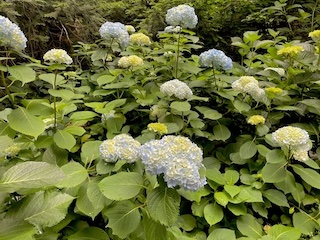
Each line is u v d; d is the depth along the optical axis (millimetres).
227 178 1651
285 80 2287
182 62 2350
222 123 2072
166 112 1938
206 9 3881
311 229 1500
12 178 831
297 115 2174
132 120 2188
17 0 2797
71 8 3258
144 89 2211
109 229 1303
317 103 1936
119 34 2250
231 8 4113
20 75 1250
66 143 1385
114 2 3979
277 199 1596
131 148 1163
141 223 1198
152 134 1640
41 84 2562
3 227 756
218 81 2170
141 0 4062
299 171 1601
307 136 1523
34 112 1486
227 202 1486
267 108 2018
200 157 1101
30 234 740
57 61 1533
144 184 1126
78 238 1200
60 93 1490
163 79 2312
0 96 2295
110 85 2062
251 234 1454
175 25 2193
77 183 1145
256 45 2633
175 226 1379
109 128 1876
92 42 3432
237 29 4301
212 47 4242
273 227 1418
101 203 1107
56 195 951
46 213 893
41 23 3008
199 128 1967
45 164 874
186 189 1004
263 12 4109
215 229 1408
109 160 1161
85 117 1631
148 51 2547
